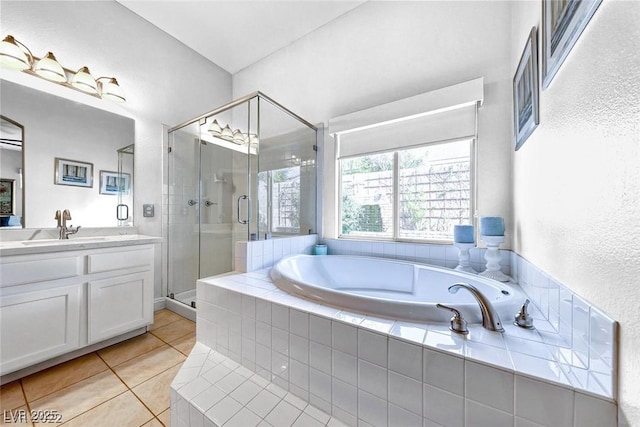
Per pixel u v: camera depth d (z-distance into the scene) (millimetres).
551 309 1014
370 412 957
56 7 2010
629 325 571
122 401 1322
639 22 542
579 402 648
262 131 2205
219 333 1474
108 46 2311
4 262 1374
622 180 599
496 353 807
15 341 1404
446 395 819
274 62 3084
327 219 2648
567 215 887
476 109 1885
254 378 1264
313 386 1095
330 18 2586
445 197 2082
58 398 1331
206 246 2656
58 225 1993
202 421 1041
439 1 2047
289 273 1707
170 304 2623
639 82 540
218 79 3355
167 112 2775
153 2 2369
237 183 2363
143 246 2029
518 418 717
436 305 1048
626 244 584
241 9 2455
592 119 729
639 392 538
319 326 1082
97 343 1807
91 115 2211
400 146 2199
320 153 2715
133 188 2479
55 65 1871
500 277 1637
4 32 1778
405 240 2244
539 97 1170
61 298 1580
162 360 1693
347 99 2514
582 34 784
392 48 2256
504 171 1793
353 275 2207
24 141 1862
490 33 1847
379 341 940
